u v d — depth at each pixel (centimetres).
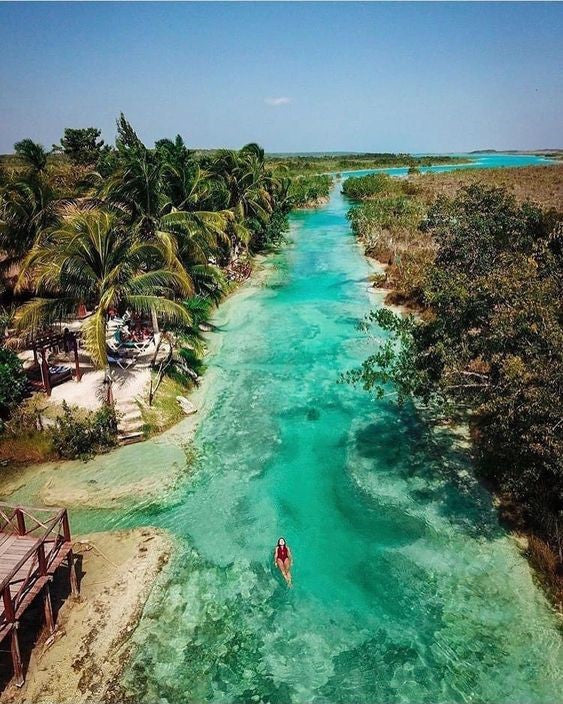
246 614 1542
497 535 1805
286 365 3180
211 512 1961
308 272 5347
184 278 2553
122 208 3167
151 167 3206
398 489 2055
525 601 1552
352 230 7481
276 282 5009
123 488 2089
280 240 6825
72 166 5838
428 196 8531
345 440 2388
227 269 5000
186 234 3231
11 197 3375
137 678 1356
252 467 2219
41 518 1927
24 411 2430
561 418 1405
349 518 1912
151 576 1670
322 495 2039
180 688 1337
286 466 2219
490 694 1311
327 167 18125
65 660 1394
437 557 1725
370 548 1772
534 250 2373
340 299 4419
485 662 1387
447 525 1858
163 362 2853
